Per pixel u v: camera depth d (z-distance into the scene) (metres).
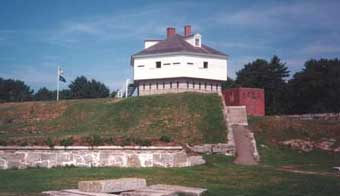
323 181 20.95
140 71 64.12
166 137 28.62
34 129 42.47
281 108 86.81
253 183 19.94
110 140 27.34
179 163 27.64
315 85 80.38
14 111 48.78
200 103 44.47
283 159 35.06
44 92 119.44
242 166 28.52
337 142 39.78
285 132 42.00
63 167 25.45
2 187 17.16
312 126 43.28
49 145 26.38
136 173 22.36
